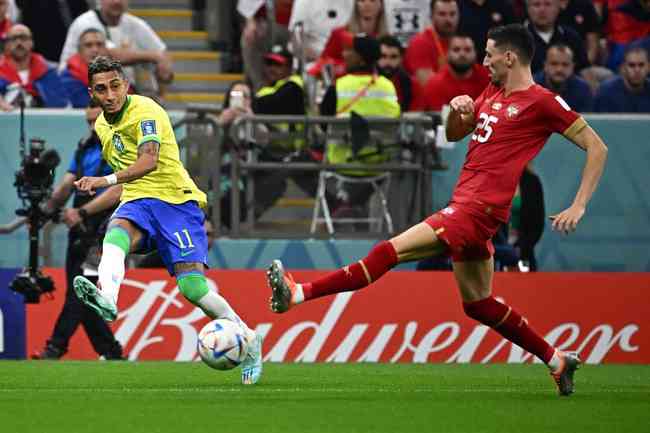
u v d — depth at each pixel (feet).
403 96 162.81
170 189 91.76
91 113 127.95
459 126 91.86
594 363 142.92
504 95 88.33
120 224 90.48
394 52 161.99
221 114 154.10
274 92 154.51
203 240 92.63
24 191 124.67
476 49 171.12
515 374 113.50
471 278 89.97
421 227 87.20
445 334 140.26
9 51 158.61
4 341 135.54
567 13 178.60
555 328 143.02
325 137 152.56
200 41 194.70
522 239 157.79
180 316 136.67
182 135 152.05
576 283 143.84
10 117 154.71
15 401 82.48
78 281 84.79
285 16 181.16
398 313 139.85
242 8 176.55
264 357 137.80
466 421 74.49
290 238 153.17
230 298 138.10
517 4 177.37
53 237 153.69
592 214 165.07
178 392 88.63
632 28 181.78
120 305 135.95
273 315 138.31
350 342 139.03
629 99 170.30
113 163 93.15
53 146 155.33
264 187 152.56
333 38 167.73
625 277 144.66
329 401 83.66
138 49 166.50
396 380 103.14
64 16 173.47
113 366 114.83
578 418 76.48
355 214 153.79
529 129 87.25
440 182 159.63
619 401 85.92
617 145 165.48
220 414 76.23
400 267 156.87
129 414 75.92
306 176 153.07
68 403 81.30
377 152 152.87
